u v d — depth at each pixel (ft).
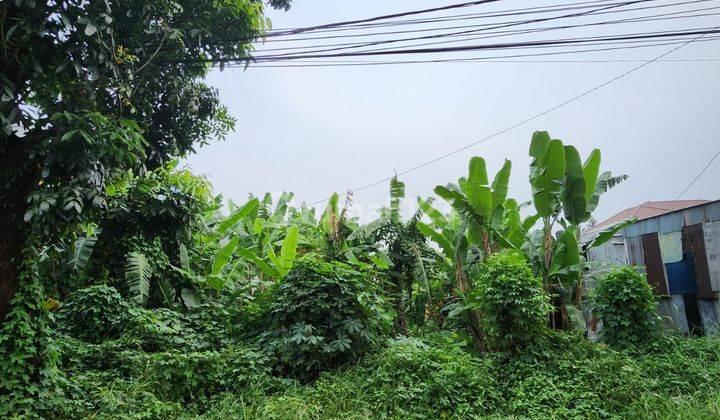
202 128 32.32
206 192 27.27
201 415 18.11
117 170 18.24
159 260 27.09
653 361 21.75
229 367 20.66
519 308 21.84
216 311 26.02
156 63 25.41
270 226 34.86
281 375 22.18
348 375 21.44
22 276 15.76
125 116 24.18
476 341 27.35
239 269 30.35
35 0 15.02
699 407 17.25
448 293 35.27
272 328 23.88
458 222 34.45
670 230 29.17
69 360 19.81
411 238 34.55
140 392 17.70
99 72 17.29
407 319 35.76
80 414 16.11
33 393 15.46
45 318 16.65
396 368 20.95
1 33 15.23
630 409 17.69
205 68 27.73
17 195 16.40
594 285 31.07
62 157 15.76
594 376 19.97
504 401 19.42
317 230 35.60
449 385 19.27
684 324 28.04
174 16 25.39
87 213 16.92
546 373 20.75
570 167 25.52
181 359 19.10
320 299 23.25
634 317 24.41
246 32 27.68
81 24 16.48
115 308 23.54
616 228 27.09
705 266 26.55
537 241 29.30
